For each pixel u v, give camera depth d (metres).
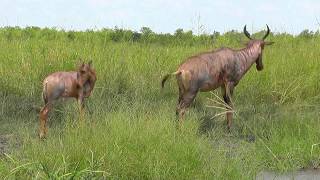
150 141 6.59
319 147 7.86
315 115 9.55
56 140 6.89
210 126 9.41
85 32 20.38
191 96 9.05
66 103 9.86
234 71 9.41
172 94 11.20
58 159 6.14
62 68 11.40
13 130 8.91
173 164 6.27
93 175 5.94
